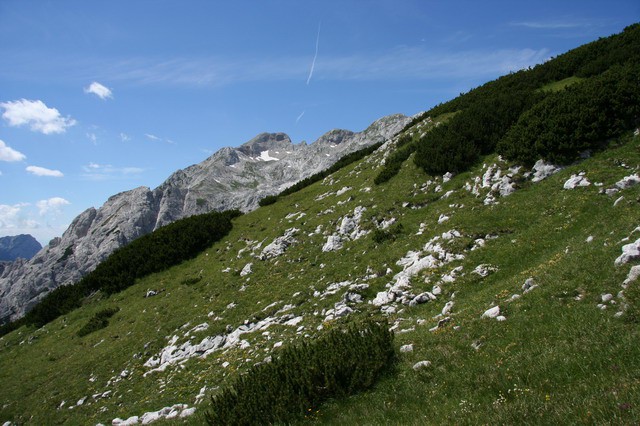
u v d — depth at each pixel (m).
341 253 29.94
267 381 13.07
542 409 7.90
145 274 42.97
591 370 8.75
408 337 14.78
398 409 10.61
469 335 12.98
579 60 40.84
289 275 30.36
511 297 14.75
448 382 10.95
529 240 20.42
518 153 28.72
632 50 35.19
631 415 6.49
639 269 11.37
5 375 31.69
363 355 13.01
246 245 40.53
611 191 20.52
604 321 10.30
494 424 8.01
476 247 22.30
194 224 47.62
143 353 27.00
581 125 25.69
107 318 36.56
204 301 31.86
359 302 22.22
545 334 11.16
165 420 15.98
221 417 12.41
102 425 18.48
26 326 43.81
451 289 19.64
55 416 22.39
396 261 24.78
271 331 22.64
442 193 31.36
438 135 37.62
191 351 24.72
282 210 46.72
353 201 37.41
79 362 29.14
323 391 12.25
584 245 15.57
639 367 8.00
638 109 24.58
